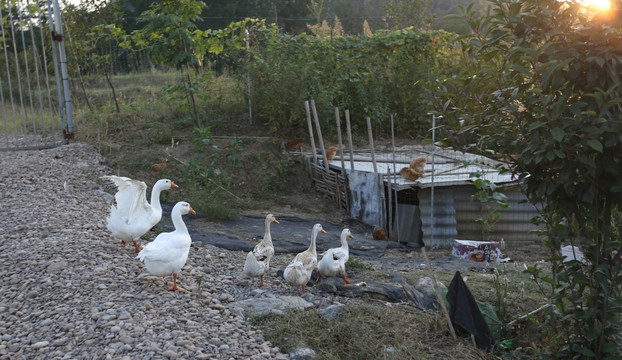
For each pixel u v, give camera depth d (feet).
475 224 41.70
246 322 21.97
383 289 26.91
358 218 43.98
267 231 29.58
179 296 23.09
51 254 26.07
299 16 114.32
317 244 36.45
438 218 41.06
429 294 26.68
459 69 20.54
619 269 18.01
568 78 17.13
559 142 16.43
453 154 50.88
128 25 88.99
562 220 19.92
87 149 45.98
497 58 19.01
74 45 57.98
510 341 23.62
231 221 38.91
